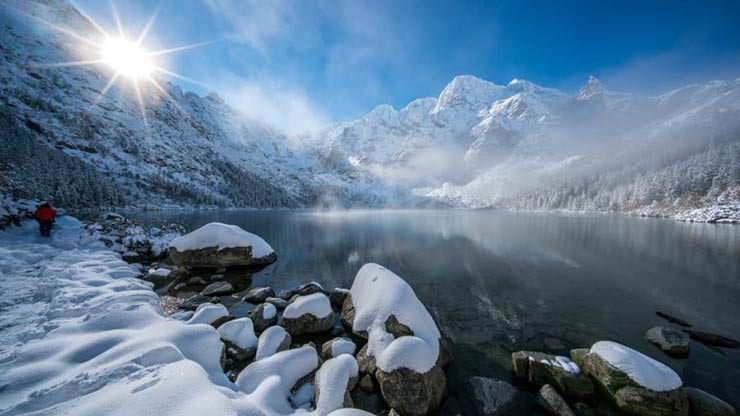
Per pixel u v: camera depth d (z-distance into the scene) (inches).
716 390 215.2
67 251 498.9
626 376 192.4
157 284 438.0
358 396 201.5
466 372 238.4
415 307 267.6
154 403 127.6
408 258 709.3
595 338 299.0
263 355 232.1
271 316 317.4
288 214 3002.0
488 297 430.0
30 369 152.8
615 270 586.2
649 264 634.2
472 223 1807.3
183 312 329.4
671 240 968.9
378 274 326.6
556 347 281.0
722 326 326.6
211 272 534.9
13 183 1007.0
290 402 183.2
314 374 209.9
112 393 134.1
